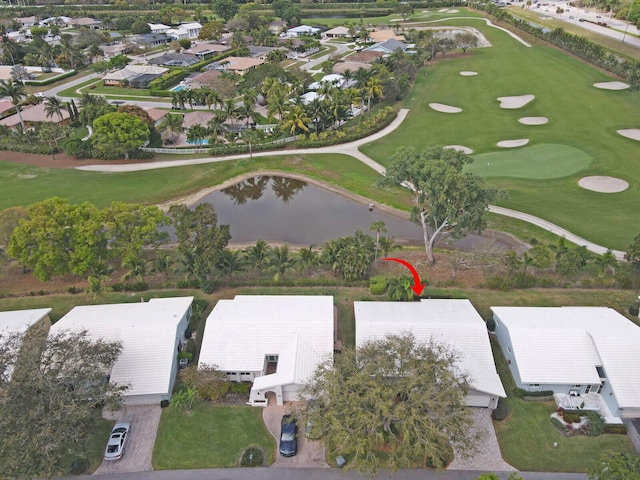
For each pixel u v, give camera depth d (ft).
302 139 331.57
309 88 426.92
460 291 184.44
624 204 244.42
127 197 265.75
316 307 161.38
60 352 124.98
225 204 270.87
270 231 240.53
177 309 161.17
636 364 135.85
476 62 526.16
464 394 117.60
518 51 554.87
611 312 158.30
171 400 137.18
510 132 340.39
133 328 147.54
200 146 330.13
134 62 539.70
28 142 336.29
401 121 369.91
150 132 343.46
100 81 497.05
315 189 282.97
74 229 185.16
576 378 136.36
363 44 628.28
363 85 392.88
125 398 137.90
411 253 213.66
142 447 127.34
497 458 123.03
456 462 121.90
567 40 547.08
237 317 153.89
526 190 260.62
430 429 107.04
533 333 144.77
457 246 219.82
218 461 123.65
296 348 143.84
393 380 120.37
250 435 130.41
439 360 122.11
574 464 121.19
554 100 393.09
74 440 111.04
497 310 159.74
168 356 142.72
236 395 142.61
